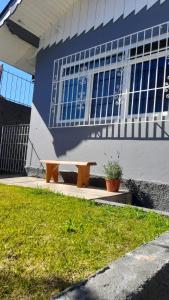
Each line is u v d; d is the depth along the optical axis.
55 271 2.15
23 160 8.83
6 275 2.04
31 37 8.62
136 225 3.50
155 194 5.70
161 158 5.71
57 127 7.76
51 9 8.03
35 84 8.64
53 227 3.16
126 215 3.95
